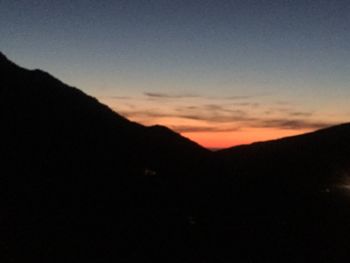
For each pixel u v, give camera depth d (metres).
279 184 83.31
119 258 31.22
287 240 46.78
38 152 50.91
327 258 41.78
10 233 29.00
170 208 48.03
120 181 51.56
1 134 51.44
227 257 38.00
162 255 34.50
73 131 63.34
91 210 39.81
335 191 85.06
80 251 30.11
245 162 138.88
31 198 37.38
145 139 77.44
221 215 51.69
